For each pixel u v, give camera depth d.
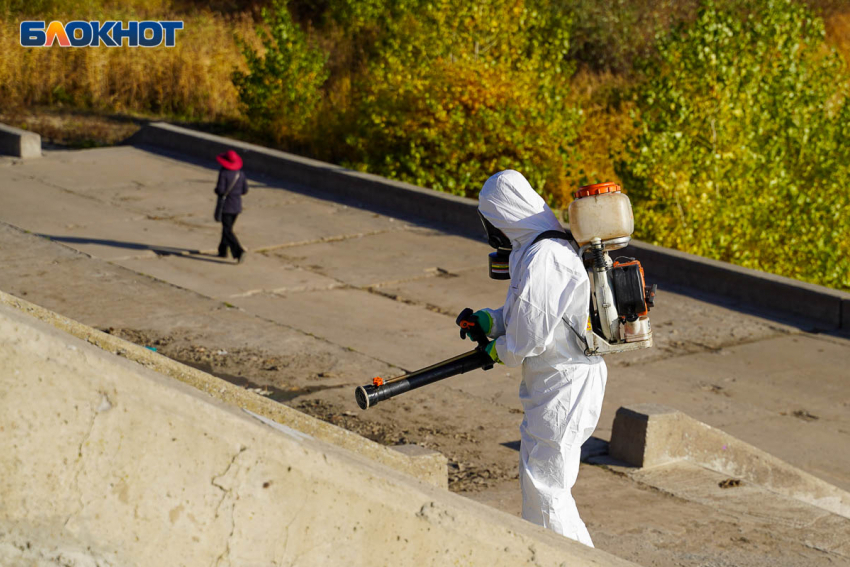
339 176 19.67
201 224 16.97
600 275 4.32
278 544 2.55
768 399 10.90
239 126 27.14
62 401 2.37
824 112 18.45
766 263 17.66
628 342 4.38
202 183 20.14
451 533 2.76
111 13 29.70
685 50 18.12
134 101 28.20
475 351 4.53
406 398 10.02
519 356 4.30
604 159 21.95
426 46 22.03
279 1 25.58
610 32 32.94
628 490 7.63
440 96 21.22
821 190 17.88
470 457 8.48
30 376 2.34
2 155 21.42
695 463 8.40
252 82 25.22
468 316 4.55
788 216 17.52
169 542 2.46
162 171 21.03
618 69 33.28
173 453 2.45
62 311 11.94
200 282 13.73
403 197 18.62
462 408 9.83
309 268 14.88
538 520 4.52
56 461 2.37
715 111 17.69
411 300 13.65
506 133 20.72
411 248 16.34
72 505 2.39
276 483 2.54
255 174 21.17
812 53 19.19
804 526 6.95
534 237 4.39
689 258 15.28
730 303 14.57
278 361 10.91
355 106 23.70
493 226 4.53
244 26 32.09
